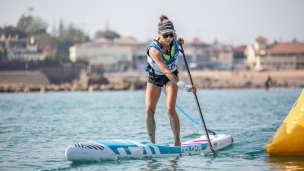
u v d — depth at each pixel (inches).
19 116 1955.0
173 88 932.0
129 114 2060.8
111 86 7859.3
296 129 898.1
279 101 3196.4
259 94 5019.7
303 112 903.1
